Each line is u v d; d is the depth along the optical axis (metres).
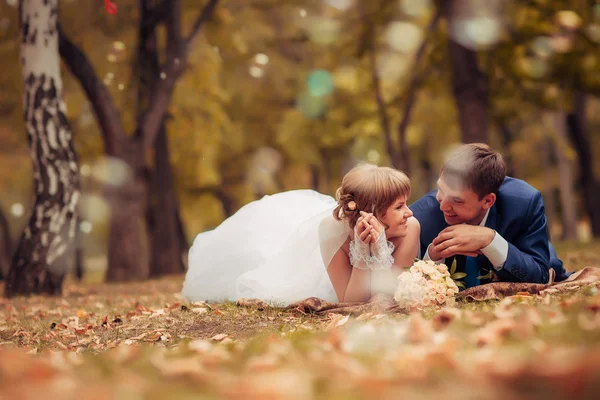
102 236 31.20
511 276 4.86
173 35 14.30
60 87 10.34
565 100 16.39
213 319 5.07
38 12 10.05
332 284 5.35
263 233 6.28
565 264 8.78
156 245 17.67
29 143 10.24
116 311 6.50
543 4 14.59
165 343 4.49
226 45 17.42
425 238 5.24
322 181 31.08
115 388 2.27
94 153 18.72
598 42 14.66
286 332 4.17
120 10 16.06
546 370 1.95
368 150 24.56
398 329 3.51
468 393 1.90
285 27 20.53
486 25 14.77
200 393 2.20
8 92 17.39
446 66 17.78
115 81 15.59
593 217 23.30
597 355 1.98
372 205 4.98
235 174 26.50
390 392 2.00
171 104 17.39
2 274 20.86
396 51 18.81
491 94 16.73
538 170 34.00
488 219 5.00
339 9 18.42
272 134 24.64
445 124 25.78
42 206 10.18
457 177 4.74
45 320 6.36
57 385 2.32
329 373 2.45
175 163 20.73
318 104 23.34
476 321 3.56
